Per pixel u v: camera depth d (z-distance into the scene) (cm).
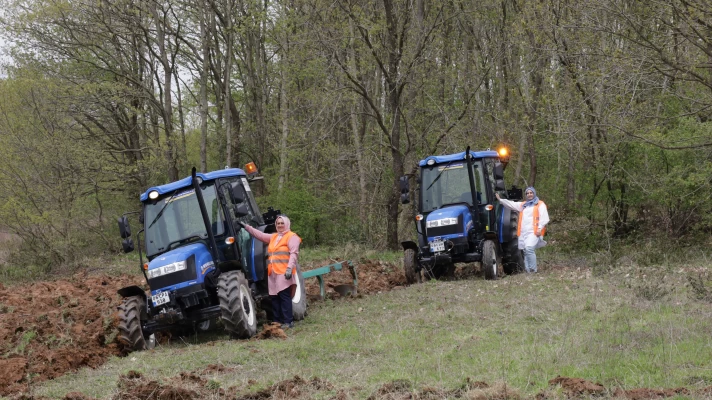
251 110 3275
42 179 2438
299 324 1085
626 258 1570
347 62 2244
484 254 1391
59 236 2445
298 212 2545
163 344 1066
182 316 984
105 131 2856
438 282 1409
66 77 2734
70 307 1331
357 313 1137
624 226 1909
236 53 3206
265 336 987
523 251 1508
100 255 2667
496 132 2412
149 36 2650
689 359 676
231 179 1122
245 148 3195
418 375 689
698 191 1688
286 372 748
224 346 933
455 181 1472
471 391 593
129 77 2628
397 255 1997
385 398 608
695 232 1831
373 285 1453
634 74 1264
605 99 1458
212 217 1057
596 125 1423
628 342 771
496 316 1002
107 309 1266
